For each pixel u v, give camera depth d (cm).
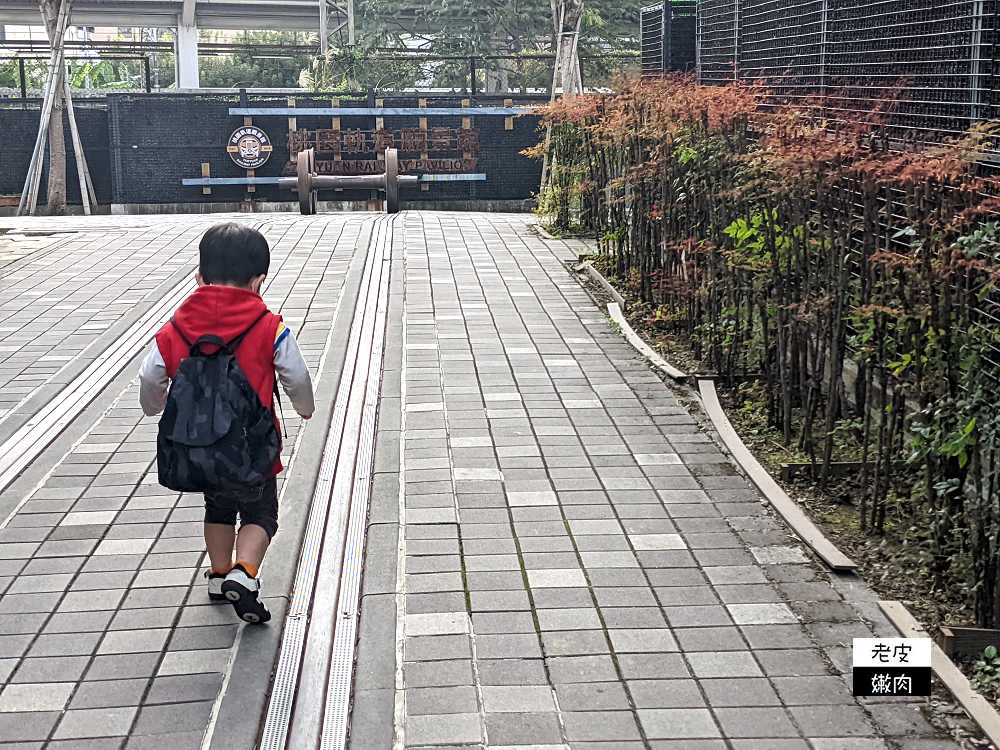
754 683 349
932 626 389
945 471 425
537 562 433
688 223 761
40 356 723
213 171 2042
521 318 841
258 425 353
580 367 712
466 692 342
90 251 1131
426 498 495
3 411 609
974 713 328
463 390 659
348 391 655
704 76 1001
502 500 495
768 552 447
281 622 387
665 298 821
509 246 1168
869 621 390
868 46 620
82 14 2931
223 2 2884
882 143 532
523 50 2678
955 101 517
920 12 554
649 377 690
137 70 3766
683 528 469
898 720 329
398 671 354
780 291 568
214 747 314
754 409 623
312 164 1892
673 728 324
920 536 447
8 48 2616
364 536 461
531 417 612
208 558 435
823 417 574
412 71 2684
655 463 546
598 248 1056
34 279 976
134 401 634
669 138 784
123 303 880
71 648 366
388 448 558
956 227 397
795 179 532
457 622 385
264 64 3409
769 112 760
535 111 1273
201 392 348
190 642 371
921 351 421
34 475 520
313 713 336
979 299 401
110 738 317
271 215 1555
